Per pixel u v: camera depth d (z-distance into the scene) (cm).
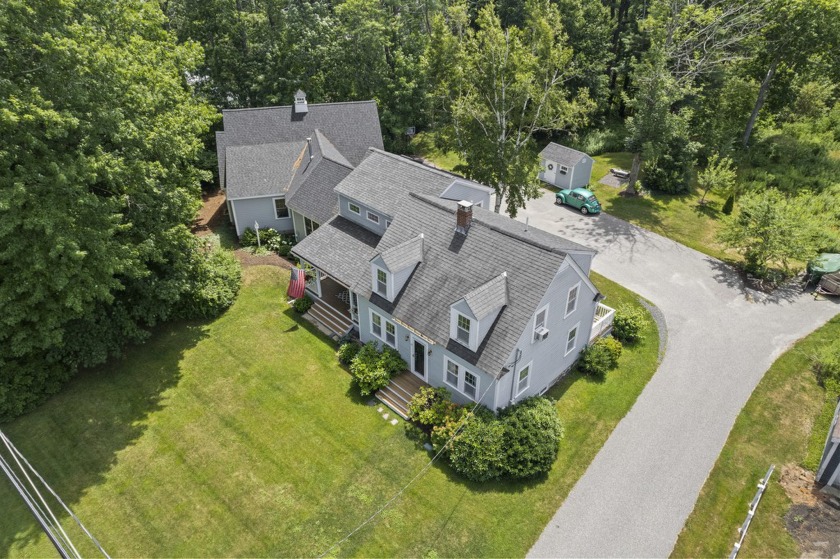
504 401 2002
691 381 2305
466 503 1788
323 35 4491
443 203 2408
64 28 1953
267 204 3325
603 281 3022
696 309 2773
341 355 2395
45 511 1755
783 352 2461
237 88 4459
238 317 2683
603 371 2341
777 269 3073
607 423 2097
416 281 2181
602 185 4316
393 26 4972
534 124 3403
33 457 1948
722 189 4062
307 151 3481
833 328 2592
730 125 4509
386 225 2616
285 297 2838
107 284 2031
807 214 2919
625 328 2545
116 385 2270
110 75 2038
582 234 3547
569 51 3384
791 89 4312
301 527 1717
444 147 3838
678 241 3431
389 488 1838
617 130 5209
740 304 2803
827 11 3769
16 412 2100
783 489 1831
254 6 4522
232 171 3319
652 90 3750
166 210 2419
